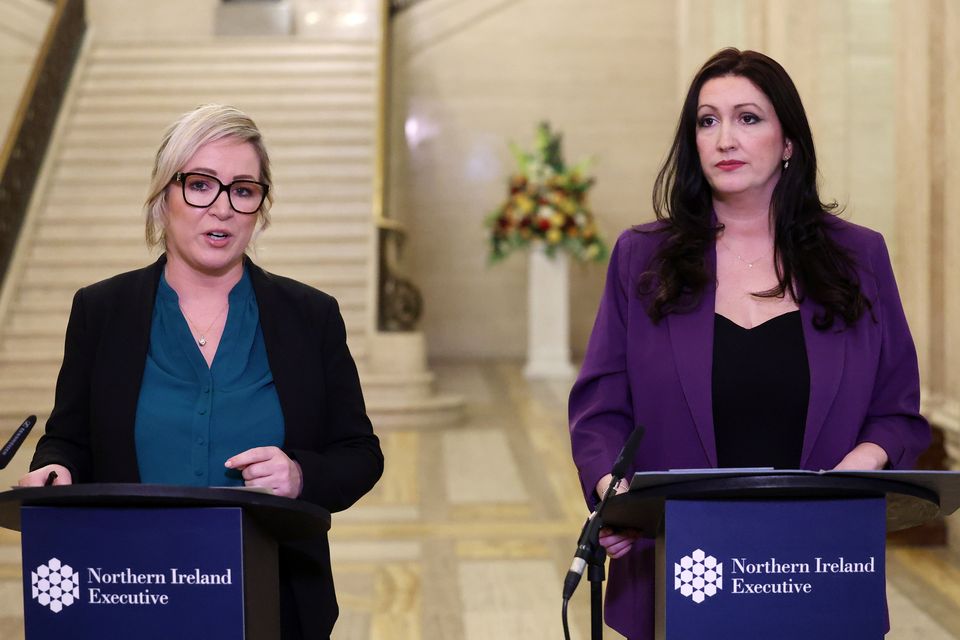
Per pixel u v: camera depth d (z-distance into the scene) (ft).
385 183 88.94
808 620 15.46
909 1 44.24
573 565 15.94
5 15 110.42
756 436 19.07
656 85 110.63
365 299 85.15
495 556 45.37
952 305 42.78
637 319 19.94
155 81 102.06
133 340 17.95
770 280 19.63
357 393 19.15
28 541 14.92
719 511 15.37
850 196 56.54
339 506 17.80
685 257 19.61
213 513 14.65
